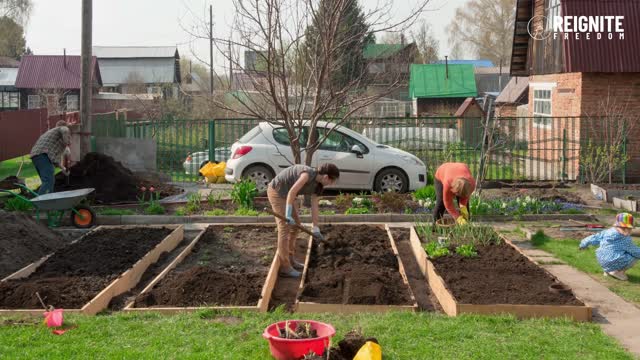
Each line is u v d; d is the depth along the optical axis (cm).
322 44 1289
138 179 1584
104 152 1839
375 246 1031
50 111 4359
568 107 2122
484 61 7250
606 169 1886
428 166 1945
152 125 2084
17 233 1018
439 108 4847
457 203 1115
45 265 910
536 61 2453
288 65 1398
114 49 7606
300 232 1173
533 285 794
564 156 1933
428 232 1058
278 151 1464
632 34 1984
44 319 668
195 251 1055
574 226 1266
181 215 1340
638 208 1455
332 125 1600
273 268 861
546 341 625
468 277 830
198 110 3278
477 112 3359
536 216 1348
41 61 6066
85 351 585
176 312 710
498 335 641
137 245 1019
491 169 2020
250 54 1387
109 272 869
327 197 1559
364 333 636
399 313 703
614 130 1950
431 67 5050
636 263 988
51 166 1368
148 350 588
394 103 4859
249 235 1161
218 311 702
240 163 1593
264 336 570
